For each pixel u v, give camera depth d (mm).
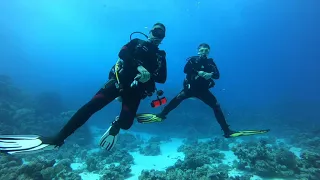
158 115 5152
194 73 5184
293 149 14453
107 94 2951
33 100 22609
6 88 21938
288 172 9266
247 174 9289
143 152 13727
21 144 2412
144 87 3119
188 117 21016
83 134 16188
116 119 3109
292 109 35188
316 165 9820
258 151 10164
